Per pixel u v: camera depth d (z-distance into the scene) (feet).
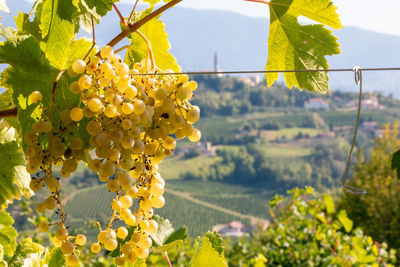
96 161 3.14
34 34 4.95
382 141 65.51
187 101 3.61
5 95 4.24
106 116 3.16
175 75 3.61
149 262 10.70
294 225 23.54
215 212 219.61
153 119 3.45
